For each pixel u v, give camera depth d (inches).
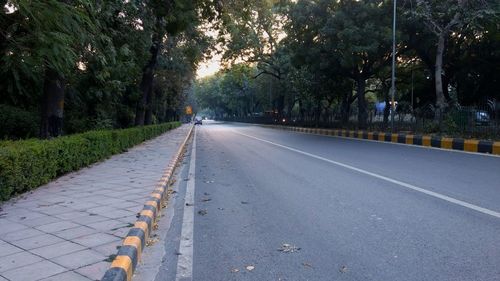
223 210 269.1
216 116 6451.8
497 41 1008.2
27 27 242.1
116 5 429.7
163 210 277.0
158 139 975.6
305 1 1045.8
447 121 721.6
